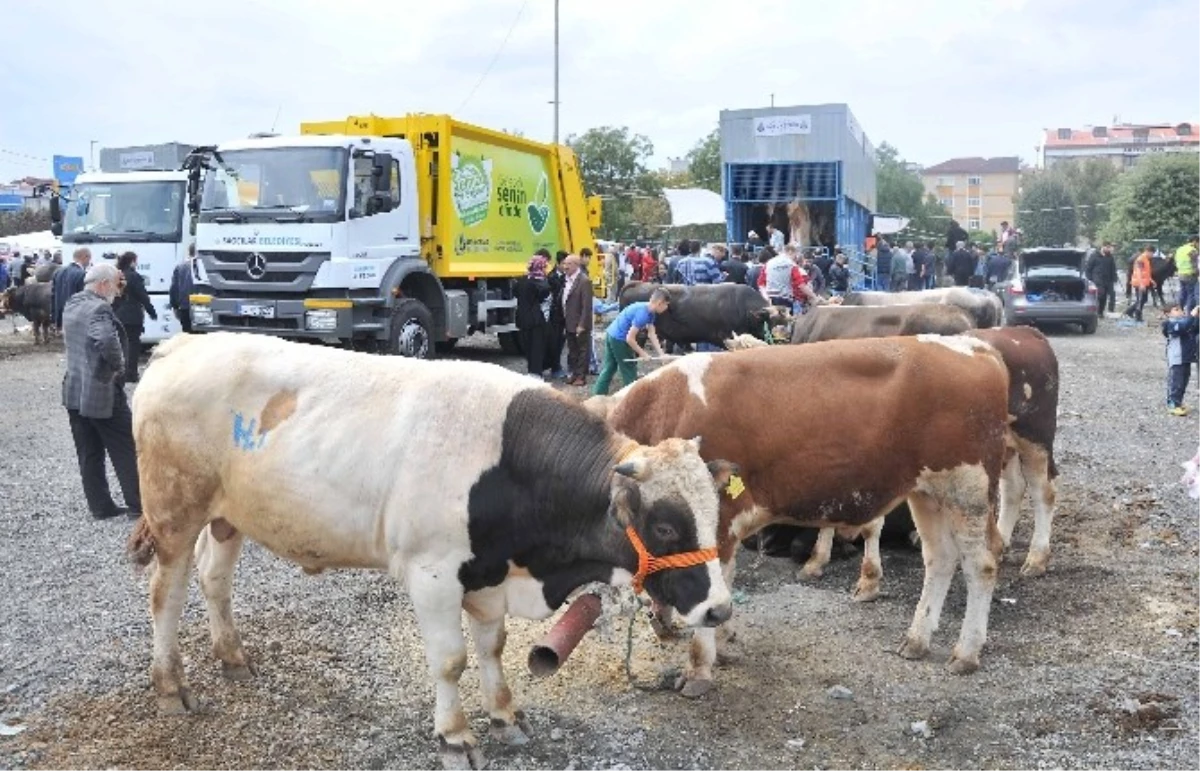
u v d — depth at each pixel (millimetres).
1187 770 4879
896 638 6527
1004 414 6043
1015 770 4949
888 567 7906
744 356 6121
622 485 4504
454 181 16250
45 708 5477
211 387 5227
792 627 6711
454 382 4977
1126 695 5617
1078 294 24109
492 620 5172
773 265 15562
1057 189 69875
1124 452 11414
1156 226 44062
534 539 4879
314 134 15750
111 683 5781
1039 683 5816
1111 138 122750
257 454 5121
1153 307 30641
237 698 5641
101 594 7156
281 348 5363
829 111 29266
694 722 5449
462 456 4832
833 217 31797
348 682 5852
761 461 5977
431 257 16047
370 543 5012
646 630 6590
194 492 5320
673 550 4531
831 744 5227
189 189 14883
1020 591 7281
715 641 6094
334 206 13836
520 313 16531
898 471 5973
